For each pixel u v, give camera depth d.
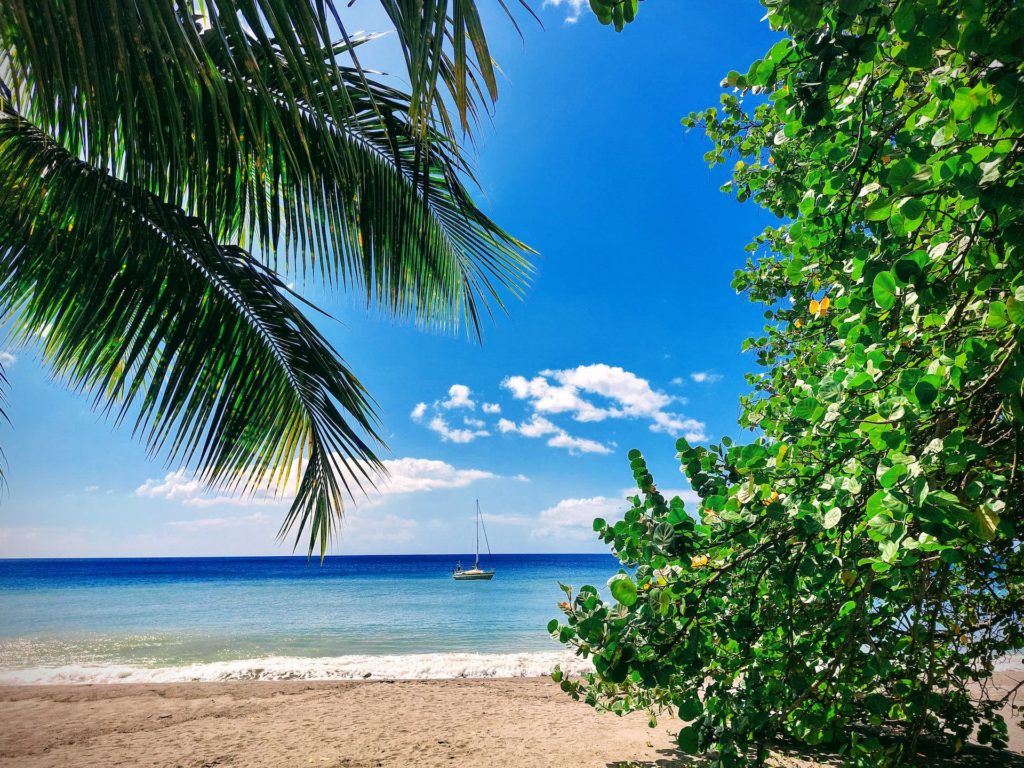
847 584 1.97
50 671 10.05
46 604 32.84
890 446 1.50
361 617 26.11
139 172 3.15
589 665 10.64
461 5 2.00
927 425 1.61
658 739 5.82
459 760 5.21
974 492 1.45
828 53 1.40
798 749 4.95
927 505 1.35
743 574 2.13
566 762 5.11
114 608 30.86
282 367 4.40
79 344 3.72
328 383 4.46
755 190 3.20
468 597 37.41
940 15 1.22
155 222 3.64
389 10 1.97
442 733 6.12
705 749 2.08
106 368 3.84
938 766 4.61
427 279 4.95
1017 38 1.17
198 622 24.41
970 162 1.27
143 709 7.33
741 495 1.94
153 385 3.75
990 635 2.84
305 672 10.09
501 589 44.78
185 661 13.98
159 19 2.13
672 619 2.02
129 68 2.27
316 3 2.02
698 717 2.10
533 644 17.28
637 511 2.25
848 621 2.12
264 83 2.27
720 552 2.05
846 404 1.68
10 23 2.22
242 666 10.57
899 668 2.85
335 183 3.95
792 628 2.14
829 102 1.55
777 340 3.79
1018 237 1.28
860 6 1.18
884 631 2.34
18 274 3.44
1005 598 2.59
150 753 5.49
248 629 21.97
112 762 5.23
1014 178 1.27
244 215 3.80
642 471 2.32
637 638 1.97
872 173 1.87
